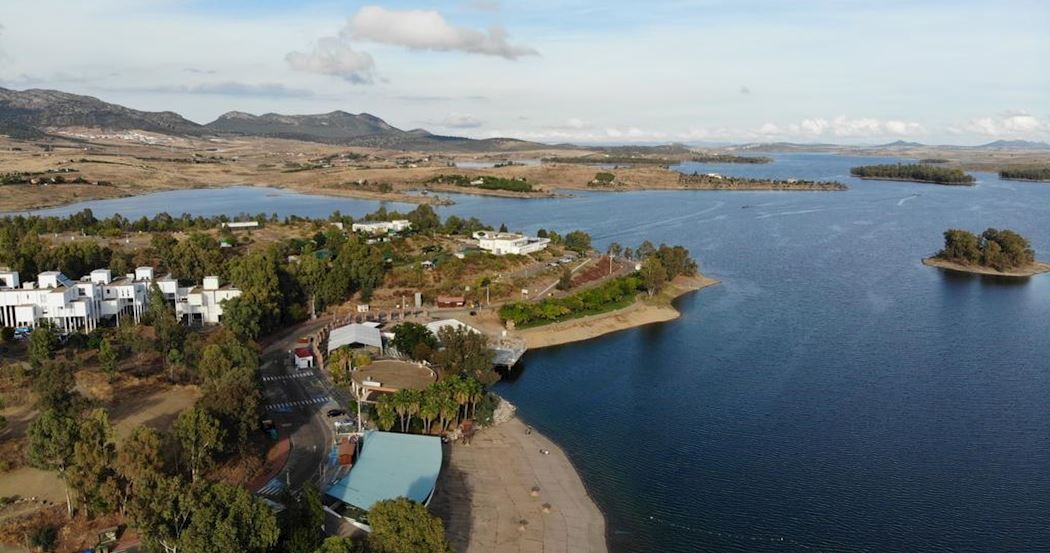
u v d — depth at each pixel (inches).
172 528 3312.0
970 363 7239.2
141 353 6245.1
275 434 4945.9
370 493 4099.4
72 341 6269.7
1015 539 4160.9
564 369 7022.6
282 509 3870.6
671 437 5457.7
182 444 4111.7
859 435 5521.7
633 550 4003.4
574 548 3991.1
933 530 4249.5
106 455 3846.0
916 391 6456.7
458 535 4025.6
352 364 6274.6
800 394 6368.1
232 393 4598.9
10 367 5428.2
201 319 7746.1
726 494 4626.0
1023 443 5398.6
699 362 7244.1
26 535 3540.8
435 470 4414.4
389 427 5014.8
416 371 6200.8
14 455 4320.9
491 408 5531.5
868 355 7485.2
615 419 5782.5
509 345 7485.2
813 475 4891.7
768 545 4089.6
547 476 4776.1
